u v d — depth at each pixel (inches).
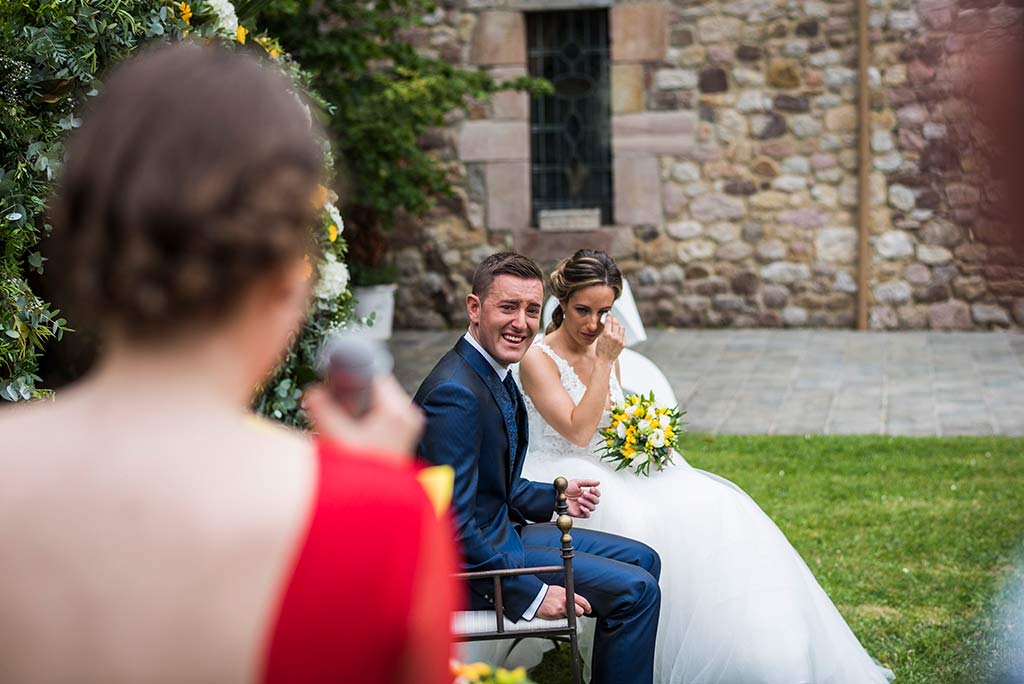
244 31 151.9
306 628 32.1
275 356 36.2
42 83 126.0
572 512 127.7
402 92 323.6
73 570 32.0
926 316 377.1
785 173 380.5
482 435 109.7
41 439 33.4
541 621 109.7
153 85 33.3
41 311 123.1
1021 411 276.4
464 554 107.9
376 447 39.1
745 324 389.4
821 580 169.3
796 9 371.2
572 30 385.7
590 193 393.7
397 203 347.6
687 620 127.7
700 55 378.3
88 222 32.3
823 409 285.0
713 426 272.4
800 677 123.0
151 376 33.5
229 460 33.0
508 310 109.8
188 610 31.9
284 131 33.6
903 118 369.1
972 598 159.3
